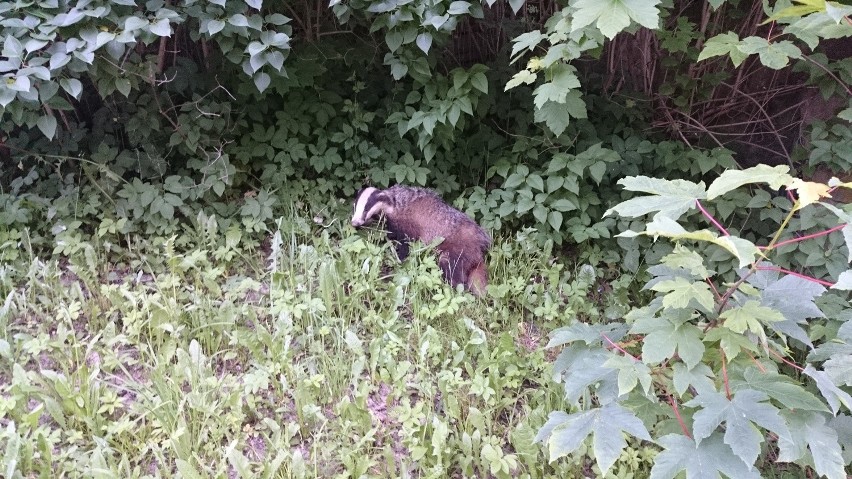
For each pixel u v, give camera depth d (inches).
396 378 133.3
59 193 173.6
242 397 128.0
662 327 83.4
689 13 200.1
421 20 147.3
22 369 120.6
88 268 158.2
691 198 84.4
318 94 198.7
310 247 165.0
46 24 126.8
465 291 167.5
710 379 83.0
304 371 138.0
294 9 196.9
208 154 179.5
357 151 198.1
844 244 149.3
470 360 145.8
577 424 80.4
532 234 181.0
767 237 169.2
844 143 160.6
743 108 212.8
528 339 159.2
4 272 147.5
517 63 203.2
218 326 142.7
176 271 159.9
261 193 180.1
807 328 139.9
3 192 170.2
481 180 206.1
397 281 161.8
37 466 110.1
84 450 116.3
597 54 137.9
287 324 140.9
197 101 177.0
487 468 120.0
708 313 88.1
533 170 191.9
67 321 142.3
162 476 112.3
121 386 126.6
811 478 125.0
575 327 100.7
